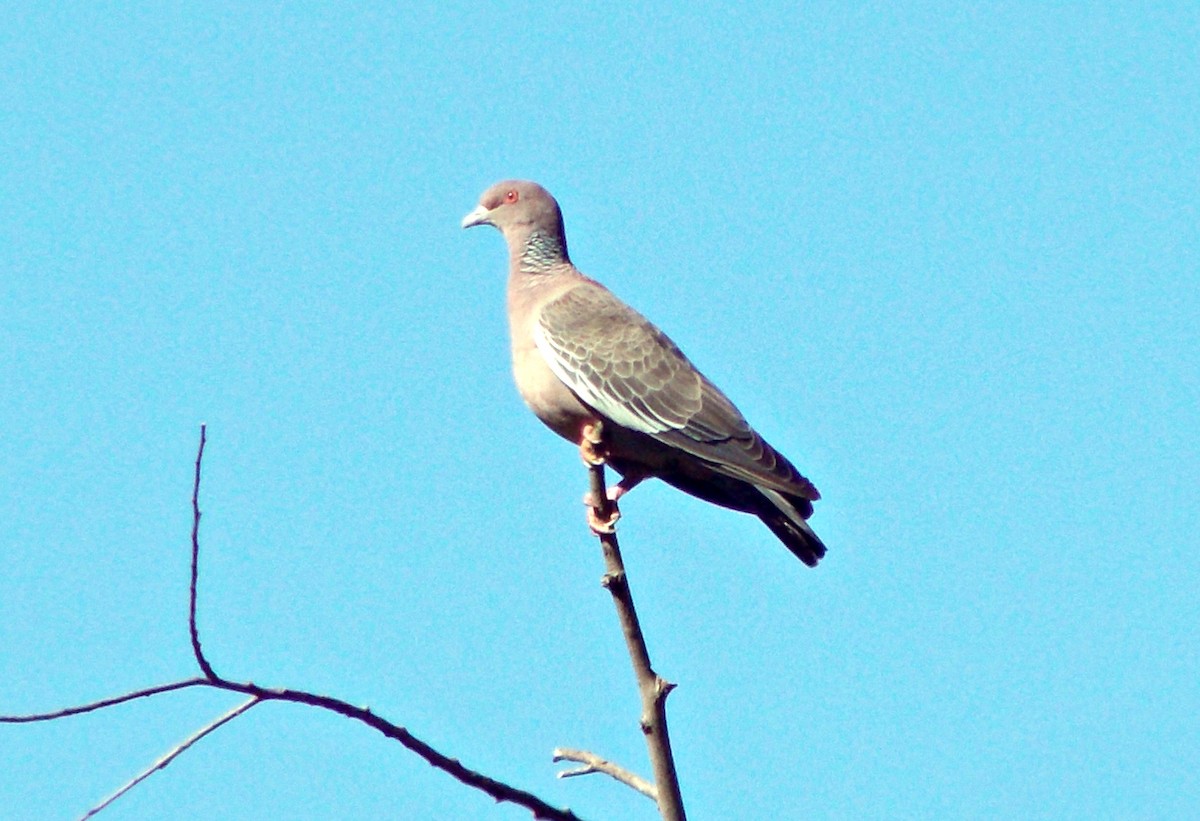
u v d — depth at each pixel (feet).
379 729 25.93
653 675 30.91
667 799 30.45
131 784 23.11
